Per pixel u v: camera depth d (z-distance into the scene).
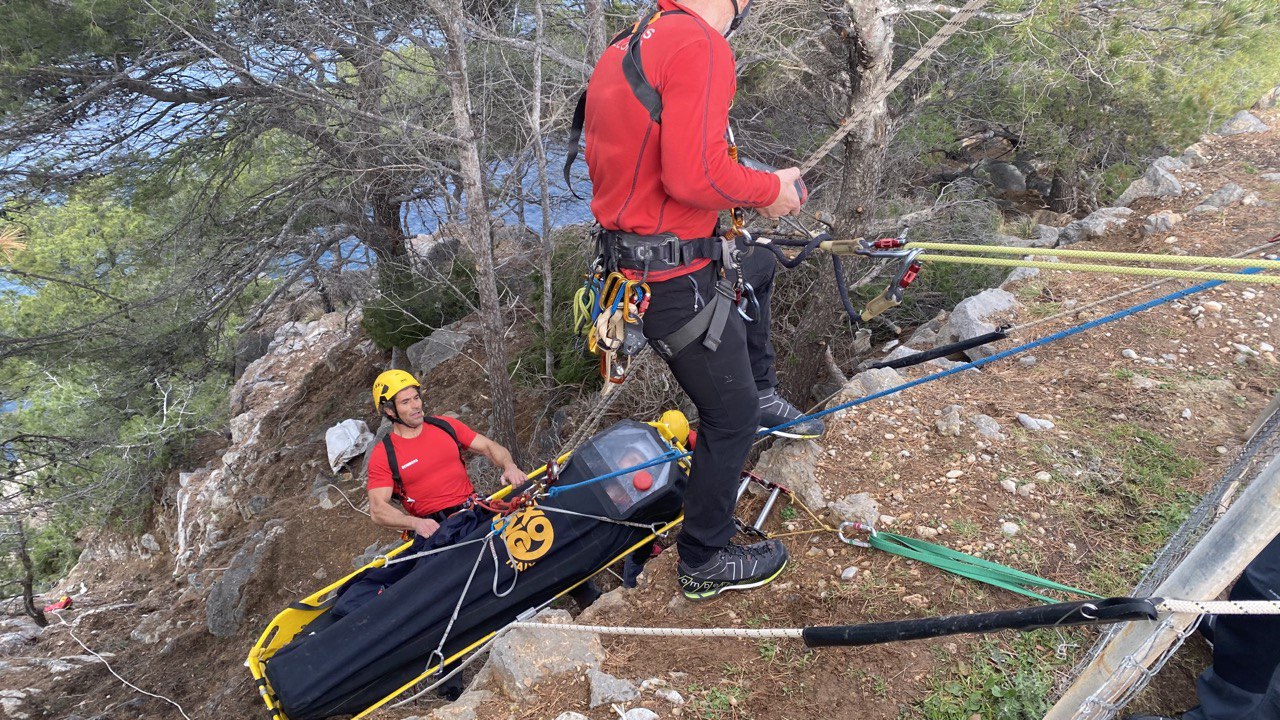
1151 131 8.73
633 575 4.15
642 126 2.20
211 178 10.16
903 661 2.93
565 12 8.48
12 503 12.56
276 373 15.25
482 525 4.07
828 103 7.98
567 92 8.41
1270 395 4.02
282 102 8.66
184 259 10.95
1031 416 4.09
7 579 14.73
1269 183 6.03
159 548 14.11
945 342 5.22
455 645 3.91
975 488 3.67
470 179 7.16
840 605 3.22
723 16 2.24
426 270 12.07
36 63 7.16
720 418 2.74
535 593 3.94
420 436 4.63
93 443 11.95
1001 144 13.61
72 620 11.91
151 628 10.35
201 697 8.74
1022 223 8.80
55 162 8.54
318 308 17.81
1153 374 4.29
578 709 2.95
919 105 7.87
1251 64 8.14
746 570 3.30
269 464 12.02
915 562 3.34
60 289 14.24
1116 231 6.17
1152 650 1.95
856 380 4.47
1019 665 2.82
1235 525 1.77
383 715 4.12
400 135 8.00
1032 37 6.79
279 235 10.99
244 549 10.07
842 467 3.91
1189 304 4.82
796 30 6.39
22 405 13.39
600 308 2.53
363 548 9.32
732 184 2.16
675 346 2.57
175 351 11.17
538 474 4.54
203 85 8.98
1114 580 3.11
